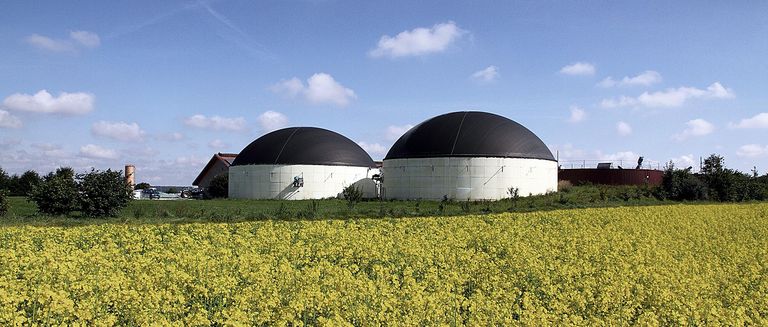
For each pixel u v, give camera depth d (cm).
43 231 1930
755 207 3941
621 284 1183
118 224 2391
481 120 5631
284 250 1539
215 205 4416
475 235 2034
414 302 965
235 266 1252
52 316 870
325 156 6091
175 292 1011
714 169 5962
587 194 5309
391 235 1970
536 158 5450
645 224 2625
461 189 5297
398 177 5638
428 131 5647
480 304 994
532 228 2317
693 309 1035
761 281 1395
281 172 6003
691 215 3117
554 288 1162
